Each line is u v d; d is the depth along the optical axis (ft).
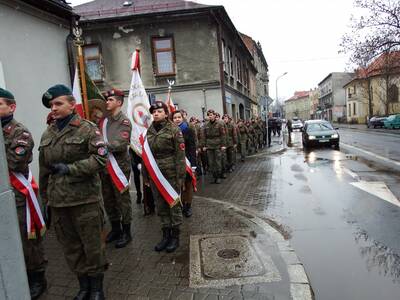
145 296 11.38
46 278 13.05
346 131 128.26
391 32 78.07
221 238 16.30
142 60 61.72
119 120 15.98
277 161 46.39
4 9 19.10
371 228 17.72
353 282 12.38
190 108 62.28
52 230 18.74
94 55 62.64
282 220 19.76
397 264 13.66
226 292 11.41
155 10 61.31
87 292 11.34
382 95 179.01
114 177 15.55
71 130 10.44
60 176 10.52
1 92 10.85
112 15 61.41
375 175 32.37
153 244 15.99
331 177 32.37
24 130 11.21
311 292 11.59
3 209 6.48
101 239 11.07
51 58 22.86
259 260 13.70
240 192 27.58
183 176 15.10
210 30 61.00
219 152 31.78
